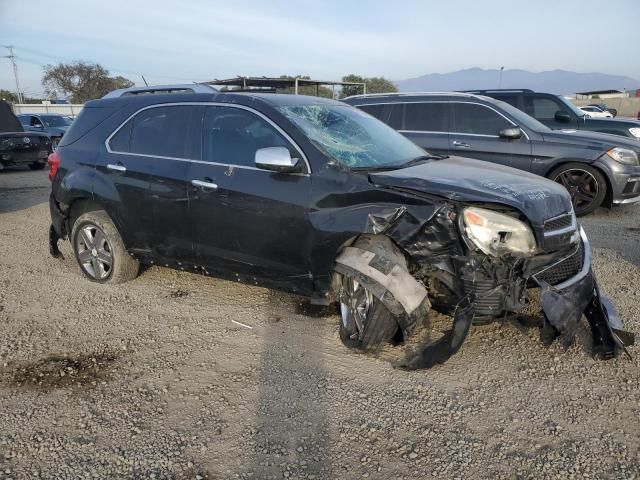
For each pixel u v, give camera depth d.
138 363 3.74
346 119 4.58
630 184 7.89
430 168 4.04
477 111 8.52
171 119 4.62
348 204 3.62
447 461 2.72
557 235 3.44
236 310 4.61
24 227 7.96
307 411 3.15
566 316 3.37
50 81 61.66
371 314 3.51
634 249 6.33
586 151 7.90
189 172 4.37
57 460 2.75
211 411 3.16
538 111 10.78
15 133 14.96
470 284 3.32
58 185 5.24
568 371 3.57
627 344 3.70
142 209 4.66
